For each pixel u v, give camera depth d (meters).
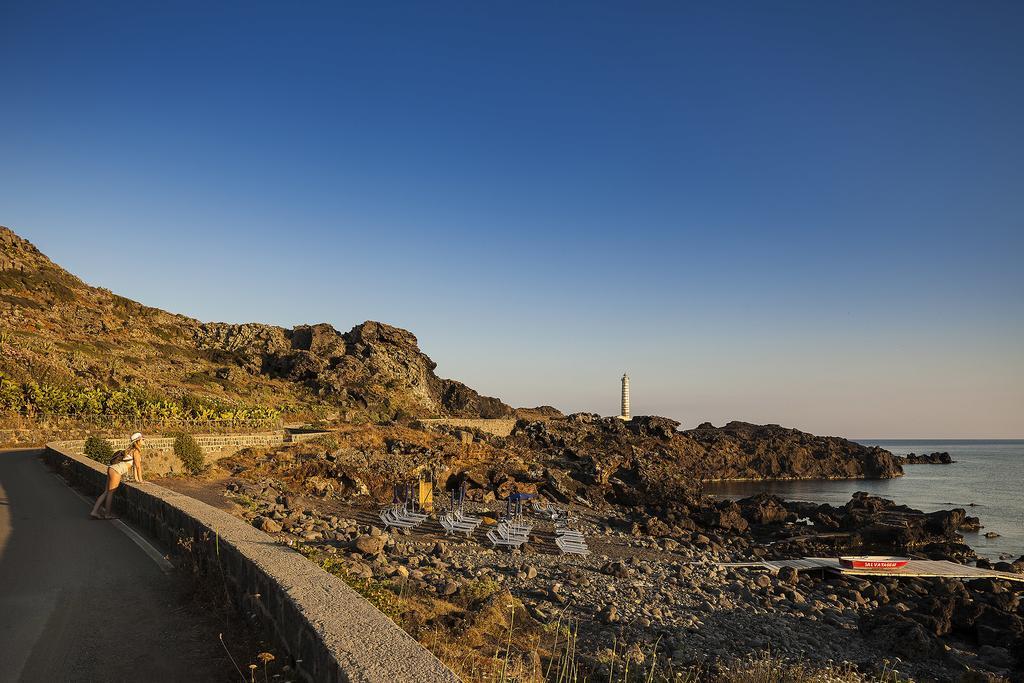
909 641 18.50
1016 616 22.19
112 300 118.44
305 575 6.99
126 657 6.66
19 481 23.72
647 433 121.56
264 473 41.16
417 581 14.59
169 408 60.47
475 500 47.03
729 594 24.39
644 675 11.99
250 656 6.61
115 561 10.96
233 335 124.25
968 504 75.94
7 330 83.00
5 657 6.67
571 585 21.31
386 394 113.94
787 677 13.45
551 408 151.75
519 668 8.08
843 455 126.38
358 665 4.54
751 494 87.81
